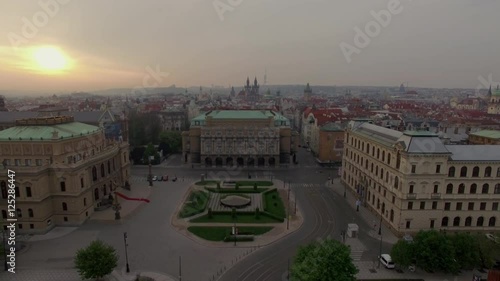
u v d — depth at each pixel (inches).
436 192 3836.1
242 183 6033.5
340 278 2386.8
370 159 4736.7
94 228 4072.3
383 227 4175.7
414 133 3885.3
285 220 4335.6
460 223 3951.8
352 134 5492.1
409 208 3841.0
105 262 2765.7
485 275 3024.1
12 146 4264.3
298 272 2498.8
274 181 6235.2
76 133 4682.6
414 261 2982.3
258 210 4434.1
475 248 2997.0
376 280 2962.6
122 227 4099.4
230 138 7372.1
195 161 7760.8
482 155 3907.5
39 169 3897.6
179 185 5964.6
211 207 4776.1
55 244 3639.3
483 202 3917.3
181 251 3481.8
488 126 7106.3
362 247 3622.0
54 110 7071.9
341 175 6136.8
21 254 3410.4
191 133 7637.8
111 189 5246.1
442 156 3732.8
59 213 4151.1
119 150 5556.1
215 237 3816.4
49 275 3019.2
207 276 3011.8
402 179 3799.2
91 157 4633.4
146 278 2947.8
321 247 2596.0
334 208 4832.7
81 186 4239.7
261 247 3595.0
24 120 4606.3
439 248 2933.1
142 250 3496.6
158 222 4247.0
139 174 6796.3
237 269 3137.3
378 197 4458.7
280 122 7854.3
